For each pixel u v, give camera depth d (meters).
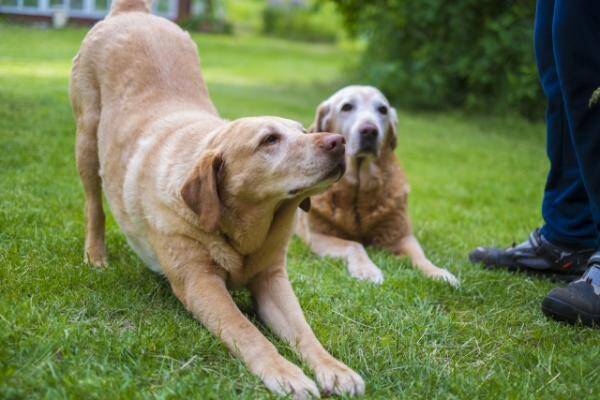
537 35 3.57
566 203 3.70
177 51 3.88
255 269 2.98
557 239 3.78
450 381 2.43
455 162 8.15
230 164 2.80
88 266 3.35
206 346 2.57
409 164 7.80
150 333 2.59
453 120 11.91
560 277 3.85
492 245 4.72
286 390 2.29
